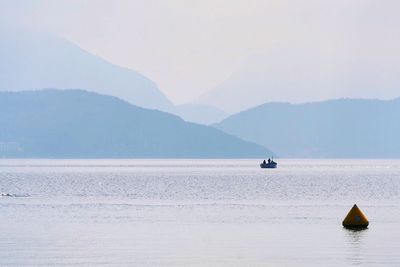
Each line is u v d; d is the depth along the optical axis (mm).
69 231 172000
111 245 150250
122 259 135125
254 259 135500
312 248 147000
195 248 146875
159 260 134250
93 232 170125
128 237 161625
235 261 133625
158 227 180625
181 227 180375
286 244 152000
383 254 140125
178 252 142375
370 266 129000
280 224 187375
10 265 130000
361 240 157500
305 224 187750
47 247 147500
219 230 174625
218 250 144500
